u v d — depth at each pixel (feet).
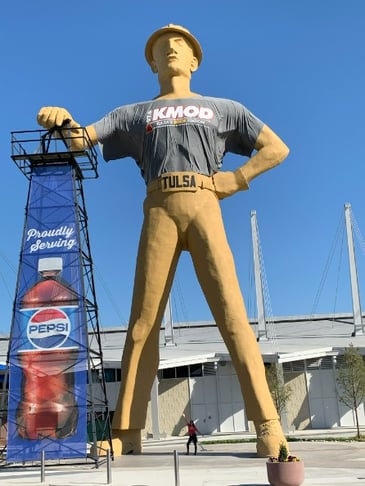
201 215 77.36
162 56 85.40
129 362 76.69
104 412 78.13
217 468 61.05
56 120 77.41
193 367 152.05
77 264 71.92
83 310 69.92
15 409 66.44
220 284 75.41
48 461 68.85
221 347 163.32
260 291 171.01
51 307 70.13
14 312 70.28
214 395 150.20
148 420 148.46
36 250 72.74
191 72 87.20
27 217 74.33
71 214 74.13
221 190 79.71
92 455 69.56
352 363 124.77
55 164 76.48
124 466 64.49
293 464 45.57
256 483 50.14
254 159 80.18
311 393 148.87
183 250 80.74
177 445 106.52
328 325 194.59
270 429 70.85
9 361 68.39
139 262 78.84
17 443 65.16
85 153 75.97
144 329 77.20
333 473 55.88
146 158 80.43
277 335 180.34
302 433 130.93
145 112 80.89
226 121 81.25
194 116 79.15
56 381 67.21
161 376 152.05
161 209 78.43
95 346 174.09
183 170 78.59
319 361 150.10
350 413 146.72
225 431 147.95
